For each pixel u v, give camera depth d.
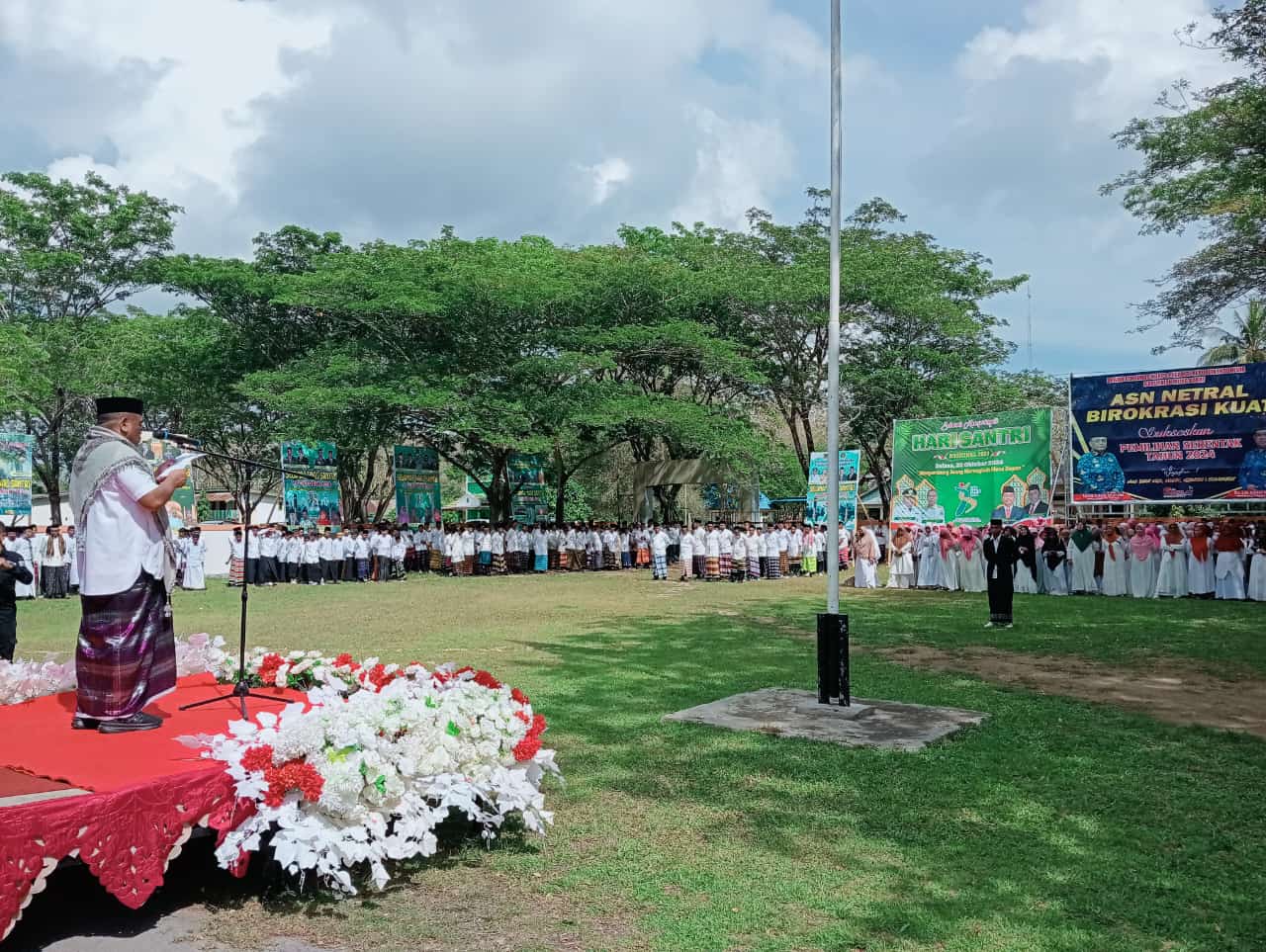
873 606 17.75
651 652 11.72
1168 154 20.23
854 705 8.38
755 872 4.64
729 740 7.20
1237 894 4.35
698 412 30.20
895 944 3.86
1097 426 21.02
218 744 4.52
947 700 8.76
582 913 4.20
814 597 19.98
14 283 32.53
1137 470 20.50
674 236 36.94
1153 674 10.20
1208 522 19.25
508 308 29.38
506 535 30.44
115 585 5.22
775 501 47.41
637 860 4.82
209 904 4.38
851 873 4.62
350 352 30.11
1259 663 10.91
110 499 5.26
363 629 14.28
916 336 32.75
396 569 28.05
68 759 4.53
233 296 30.19
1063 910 4.17
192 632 13.98
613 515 46.97
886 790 5.94
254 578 25.53
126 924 4.14
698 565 27.61
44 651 12.52
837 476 8.41
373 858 4.35
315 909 4.29
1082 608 17.12
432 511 32.72
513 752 5.23
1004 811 5.55
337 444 31.12
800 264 32.19
